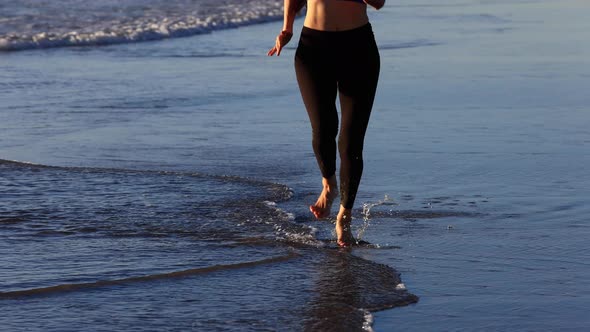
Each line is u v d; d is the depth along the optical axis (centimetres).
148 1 6956
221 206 1661
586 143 2219
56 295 1187
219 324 1097
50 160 2039
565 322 1116
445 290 1231
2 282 1225
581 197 1733
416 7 6744
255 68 3700
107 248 1397
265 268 1318
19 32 4878
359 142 1426
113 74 3503
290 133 2386
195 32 5281
